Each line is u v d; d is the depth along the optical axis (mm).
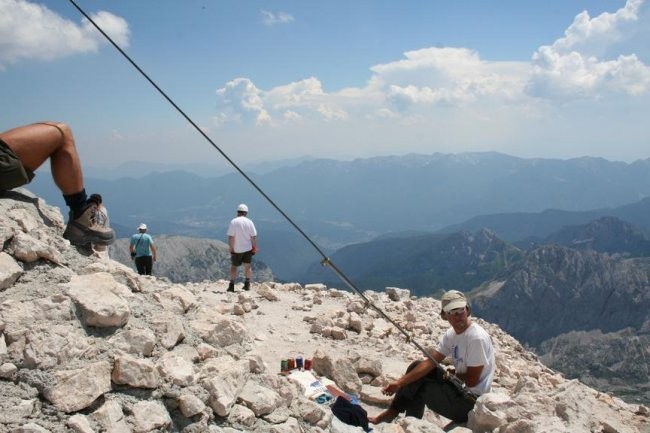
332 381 8055
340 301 15852
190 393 4840
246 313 12141
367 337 11602
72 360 4516
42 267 5352
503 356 13656
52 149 5789
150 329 5570
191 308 6922
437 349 7066
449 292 6934
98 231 6176
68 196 6070
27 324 4586
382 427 6672
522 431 5629
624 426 6551
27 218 6035
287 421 5379
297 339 10531
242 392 5348
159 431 4395
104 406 4242
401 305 16109
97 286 5434
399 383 6840
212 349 5945
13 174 5387
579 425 6152
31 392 4086
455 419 6848
